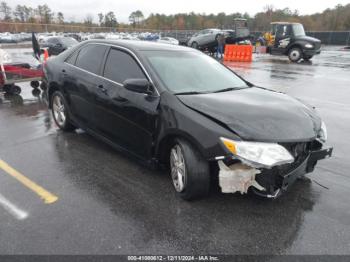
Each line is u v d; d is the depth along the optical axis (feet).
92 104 14.40
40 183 11.88
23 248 8.40
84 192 11.30
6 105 24.36
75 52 16.43
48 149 15.23
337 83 37.09
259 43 95.25
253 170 9.58
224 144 9.32
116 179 12.32
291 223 9.74
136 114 11.96
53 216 9.82
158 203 10.66
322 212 10.36
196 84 12.46
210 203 10.68
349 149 16.12
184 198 10.75
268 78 40.88
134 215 9.97
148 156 11.98
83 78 14.92
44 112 22.22
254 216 10.04
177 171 10.96
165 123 10.79
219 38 73.36
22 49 94.89
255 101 11.35
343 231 9.41
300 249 8.63
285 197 11.23
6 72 27.50
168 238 8.94
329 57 79.00
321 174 13.14
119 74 13.25
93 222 9.57
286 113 10.61
